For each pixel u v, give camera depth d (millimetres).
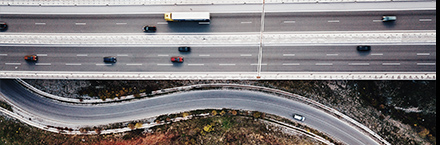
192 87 62719
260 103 62750
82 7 54344
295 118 61812
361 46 52062
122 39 54562
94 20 54562
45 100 63469
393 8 51531
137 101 63344
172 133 63375
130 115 63531
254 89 62312
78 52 55094
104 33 54688
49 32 55031
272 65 53812
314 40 52719
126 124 63656
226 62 54156
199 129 63500
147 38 54500
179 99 63312
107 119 63688
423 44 51594
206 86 62656
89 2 54125
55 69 55469
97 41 54656
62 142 63719
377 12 51844
